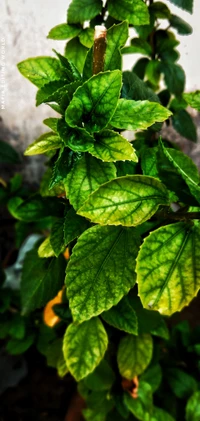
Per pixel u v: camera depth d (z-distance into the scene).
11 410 0.90
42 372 0.94
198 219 0.27
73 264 0.28
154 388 0.58
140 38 0.54
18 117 0.83
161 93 0.57
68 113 0.26
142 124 0.27
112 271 0.28
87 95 0.26
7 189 0.80
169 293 0.25
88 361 0.39
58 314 0.48
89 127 0.27
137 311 0.42
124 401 0.56
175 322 0.86
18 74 0.76
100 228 0.28
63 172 0.28
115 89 0.25
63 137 0.27
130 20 0.39
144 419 0.54
